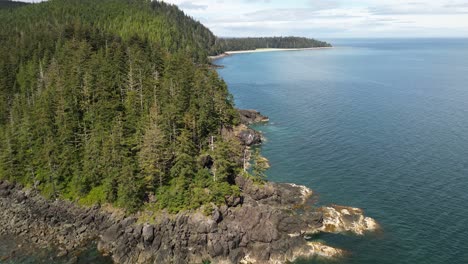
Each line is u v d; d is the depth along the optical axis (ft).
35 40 602.03
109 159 313.53
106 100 374.22
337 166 390.01
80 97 383.86
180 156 301.22
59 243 281.74
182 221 270.46
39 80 479.82
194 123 360.89
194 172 307.78
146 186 298.56
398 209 306.35
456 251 254.47
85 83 391.45
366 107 637.30
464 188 336.49
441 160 398.21
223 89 478.59
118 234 275.80
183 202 282.77
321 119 567.59
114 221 284.82
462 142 451.53
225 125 440.45
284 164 399.03
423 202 315.37
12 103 451.53
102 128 347.15
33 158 352.08
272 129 524.11
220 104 431.84
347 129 512.63
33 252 270.67
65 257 264.52
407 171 373.40
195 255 260.83
